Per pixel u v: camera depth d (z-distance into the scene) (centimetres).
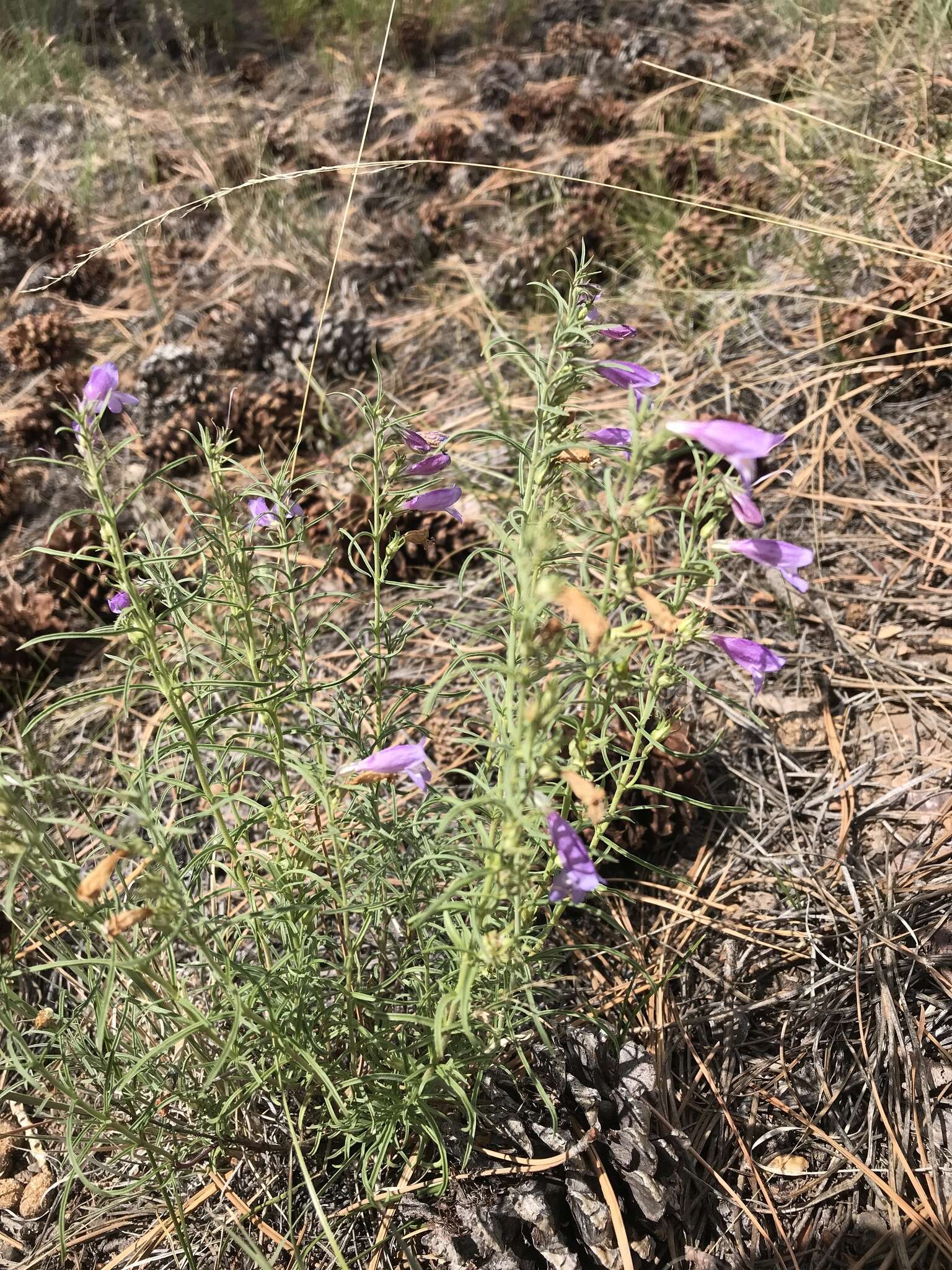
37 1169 43
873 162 90
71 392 85
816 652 59
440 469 36
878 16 110
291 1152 39
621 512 26
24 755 30
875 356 71
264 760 56
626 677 28
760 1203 39
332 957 44
